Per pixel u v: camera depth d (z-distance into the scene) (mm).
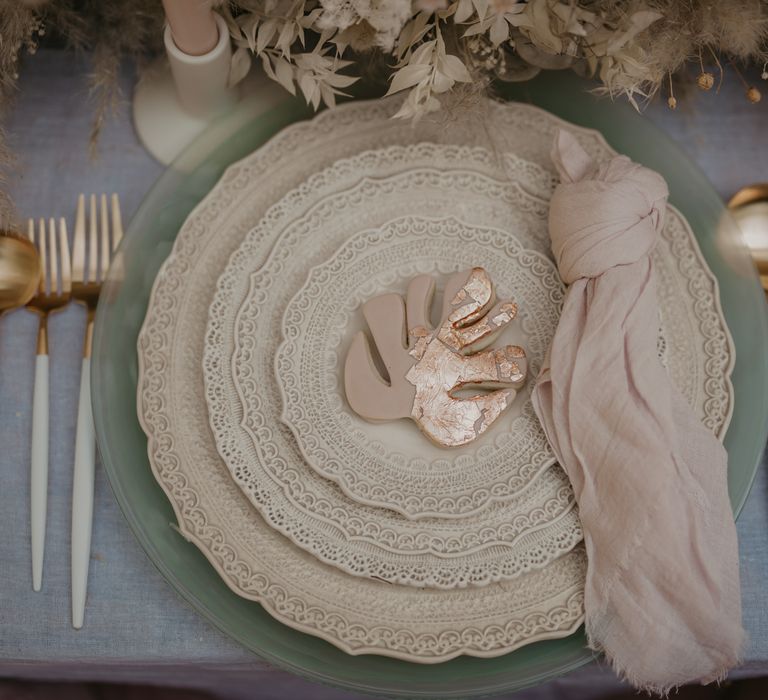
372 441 586
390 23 520
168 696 763
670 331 625
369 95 702
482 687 543
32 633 599
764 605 611
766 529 632
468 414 580
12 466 641
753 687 736
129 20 698
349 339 616
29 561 615
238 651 598
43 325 670
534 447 583
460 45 626
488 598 554
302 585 557
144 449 601
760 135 738
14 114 731
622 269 588
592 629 544
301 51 713
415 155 665
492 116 678
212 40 625
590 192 594
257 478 578
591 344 579
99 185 719
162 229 653
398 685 545
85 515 614
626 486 550
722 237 657
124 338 625
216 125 683
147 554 570
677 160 681
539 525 563
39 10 661
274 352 611
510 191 656
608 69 596
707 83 600
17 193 712
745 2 596
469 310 604
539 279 630
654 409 563
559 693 756
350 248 631
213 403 594
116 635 599
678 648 540
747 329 631
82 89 742
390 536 561
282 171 663
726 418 602
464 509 563
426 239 639
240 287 627
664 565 538
